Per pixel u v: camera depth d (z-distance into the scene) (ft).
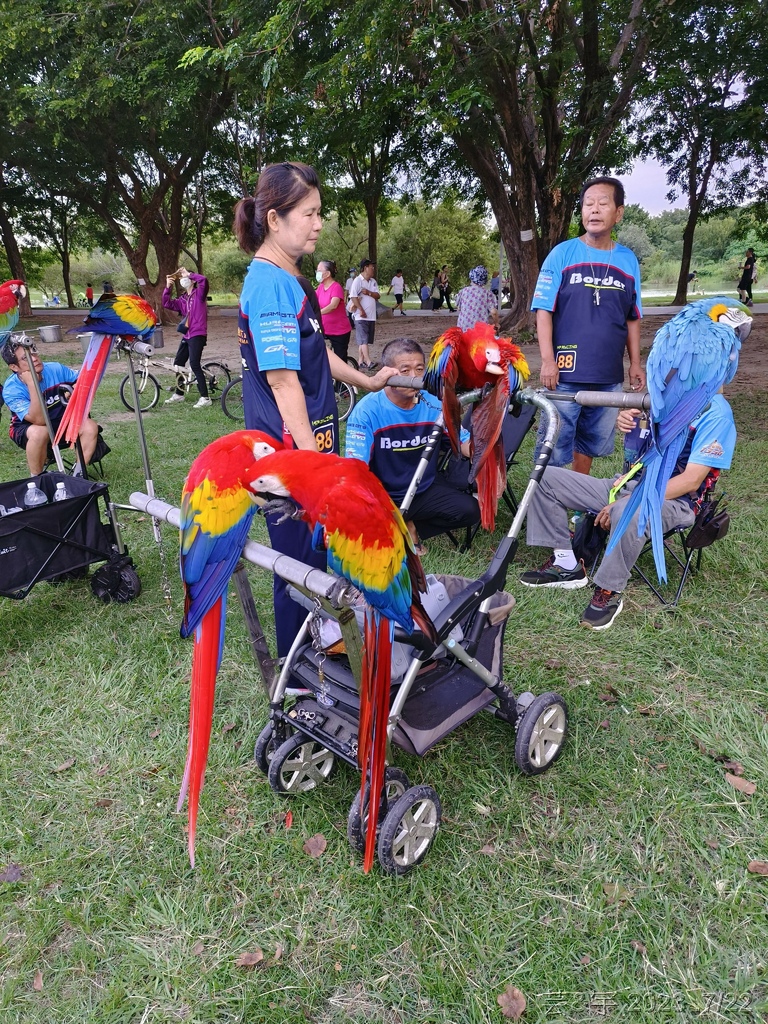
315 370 7.75
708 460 10.49
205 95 55.98
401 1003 5.67
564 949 6.03
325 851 7.13
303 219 7.09
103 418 26.61
